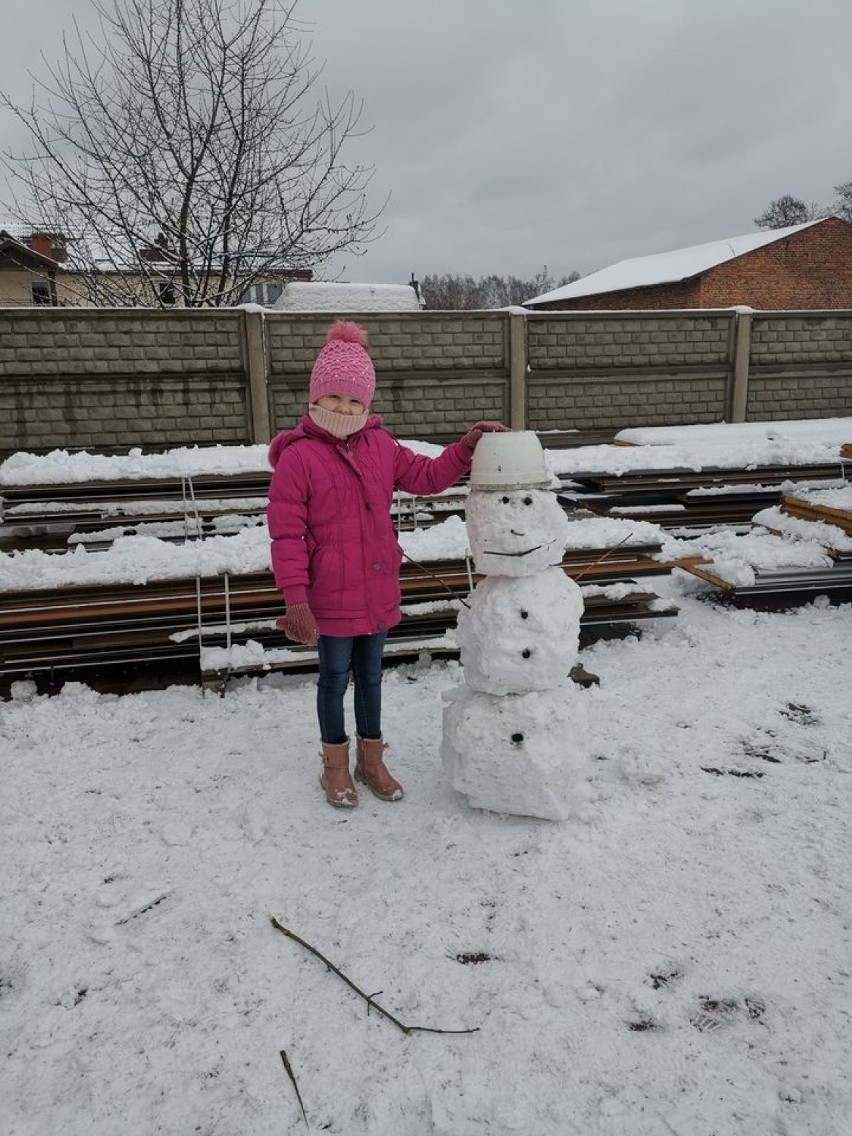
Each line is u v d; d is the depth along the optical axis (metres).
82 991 2.04
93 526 5.52
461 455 2.72
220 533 5.45
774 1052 1.78
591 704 3.76
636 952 2.11
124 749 3.39
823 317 10.80
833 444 7.41
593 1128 1.61
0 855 2.63
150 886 2.45
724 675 4.09
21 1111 1.69
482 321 9.98
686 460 6.83
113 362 8.77
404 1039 1.85
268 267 14.16
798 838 2.62
